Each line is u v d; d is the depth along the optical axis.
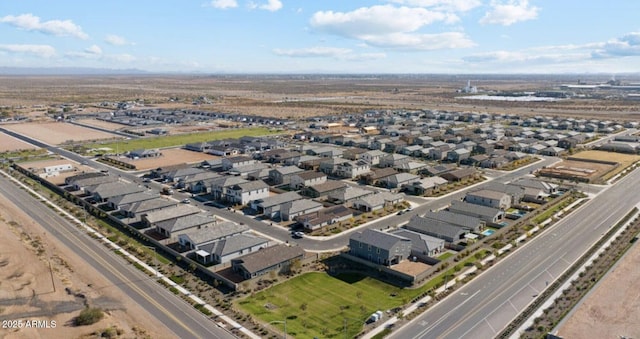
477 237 91.50
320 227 98.06
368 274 76.75
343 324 61.41
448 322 61.53
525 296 68.38
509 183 124.19
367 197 112.38
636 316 61.84
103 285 71.31
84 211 106.81
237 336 58.38
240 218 104.62
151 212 100.56
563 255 83.12
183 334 58.38
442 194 123.88
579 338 56.88
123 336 56.62
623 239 90.06
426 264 79.69
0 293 65.56
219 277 73.69
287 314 64.12
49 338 55.12
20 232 91.50
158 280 73.81
